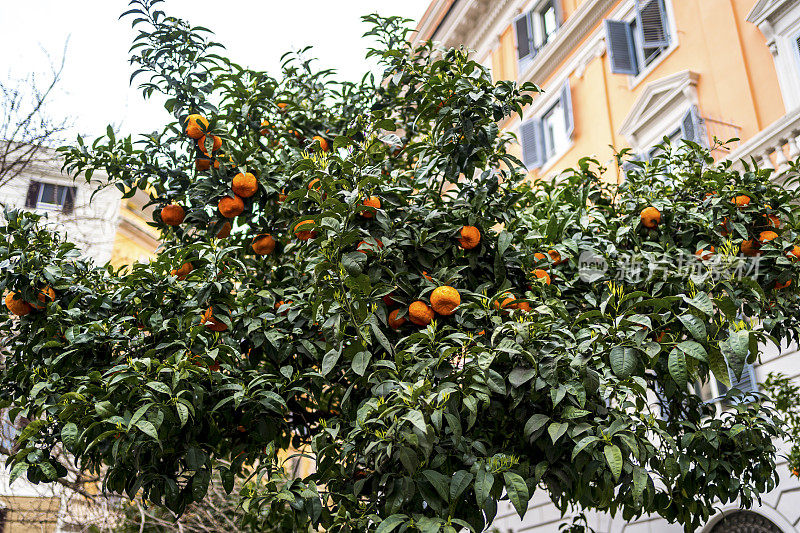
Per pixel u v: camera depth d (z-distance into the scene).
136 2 4.74
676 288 4.41
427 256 3.99
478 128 4.30
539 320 3.56
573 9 15.68
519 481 3.26
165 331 4.34
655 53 13.05
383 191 4.02
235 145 4.98
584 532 6.45
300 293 4.50
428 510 3.49
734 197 5.21
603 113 14.00
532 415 3.57
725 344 3.18
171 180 4.92
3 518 8.34
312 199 3.92
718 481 4.54
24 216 4.62
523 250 4.48
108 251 13.69
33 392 3.95
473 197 4.32
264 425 4.25
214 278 4.16
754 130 10.53
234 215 4.53
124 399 3.71
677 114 11.96
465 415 3.80
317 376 4.23
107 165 4.89
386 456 3.44
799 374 7.96
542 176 15.27
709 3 11.80
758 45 10.76
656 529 9.16
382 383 3.48
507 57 17.50
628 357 3.20
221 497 7.38
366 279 3.41
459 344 3.65
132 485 3.90
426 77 4.99
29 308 4.48
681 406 5.10
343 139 4.23
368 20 5.76
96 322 4.23
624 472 3.85
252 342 4.35
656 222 5.09
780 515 7.80
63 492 8.08
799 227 5.08
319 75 6.11
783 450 7.82
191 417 3.87
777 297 4.95
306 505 3.73
